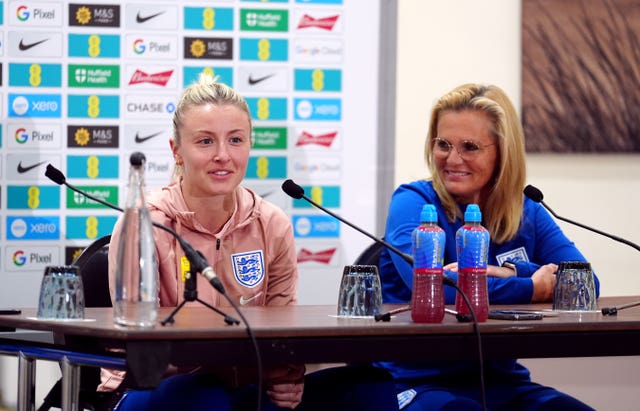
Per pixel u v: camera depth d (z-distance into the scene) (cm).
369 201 841
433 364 579
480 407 529
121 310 390
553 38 878
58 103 794
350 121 837
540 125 878
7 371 785
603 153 886
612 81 884
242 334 378
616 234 901
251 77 821
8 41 787
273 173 825
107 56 800
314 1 830
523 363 888
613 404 898
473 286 450
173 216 538
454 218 614
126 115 803
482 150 607
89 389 577
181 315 446
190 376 424
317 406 493
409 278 586
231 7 816
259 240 561
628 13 885
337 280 834
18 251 788
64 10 794
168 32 808
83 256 600
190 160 527
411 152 860
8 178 787
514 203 621
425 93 866
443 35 869
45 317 431
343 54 835
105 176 802
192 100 531
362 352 401
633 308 548
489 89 622
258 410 372
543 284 581
